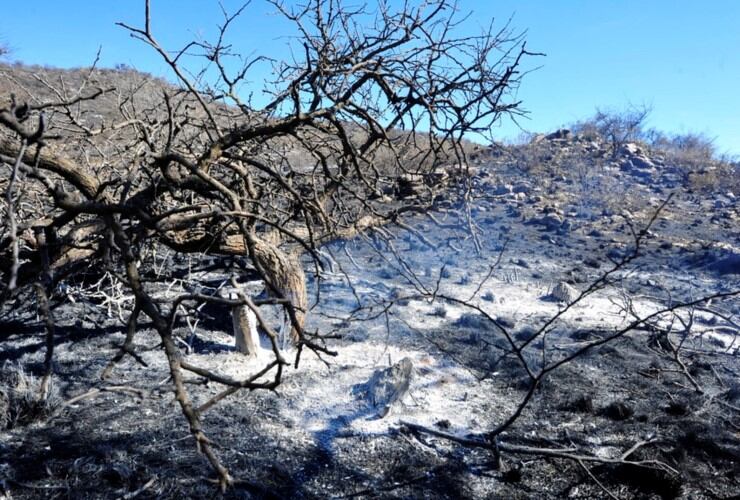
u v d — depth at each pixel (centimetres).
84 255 484
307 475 367
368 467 379
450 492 359
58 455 369
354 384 481
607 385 507
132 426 408
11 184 212
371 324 618
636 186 1545
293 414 439
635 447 387
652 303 750
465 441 400
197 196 505
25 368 484
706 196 1477
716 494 364
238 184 504
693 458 404
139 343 550
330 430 420
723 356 582
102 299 643
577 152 1728
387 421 431
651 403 477
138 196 365
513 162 1614
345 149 428
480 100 452
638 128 1955
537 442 413
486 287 796
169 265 746
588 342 601
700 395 491
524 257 977
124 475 346
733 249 998
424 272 857
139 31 328
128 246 261
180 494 337
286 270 527
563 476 379
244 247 508
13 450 372
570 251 1031
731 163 1762
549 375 520
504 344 584
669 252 1031
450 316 666
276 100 453
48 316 237
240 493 339
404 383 452
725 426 447
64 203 274
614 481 374
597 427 438
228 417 426
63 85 496
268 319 603
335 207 588
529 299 753
